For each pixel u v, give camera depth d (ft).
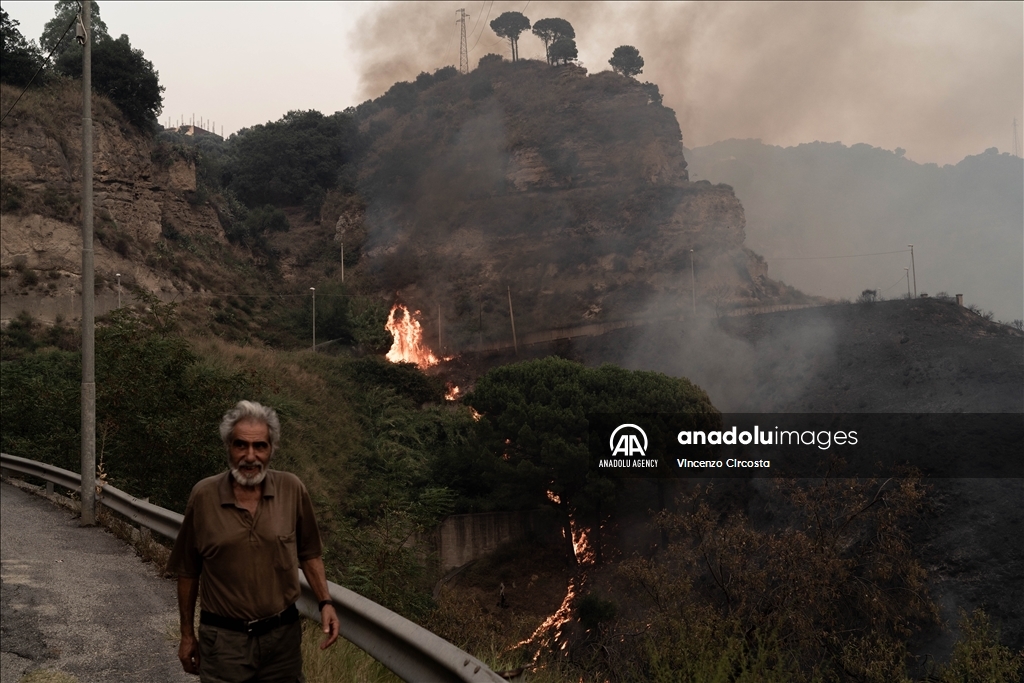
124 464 56.85
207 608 11.34
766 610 64.69
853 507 92.38
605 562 150.41
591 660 30.91
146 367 60.75
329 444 154.51
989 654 62.95
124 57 285.02
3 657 22.25
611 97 508.94
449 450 167.32
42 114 230.27
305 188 456.04
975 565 122.42
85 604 28.32
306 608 20.81
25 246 202.08
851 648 61.72
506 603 141.79
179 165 308.81
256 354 184.03
